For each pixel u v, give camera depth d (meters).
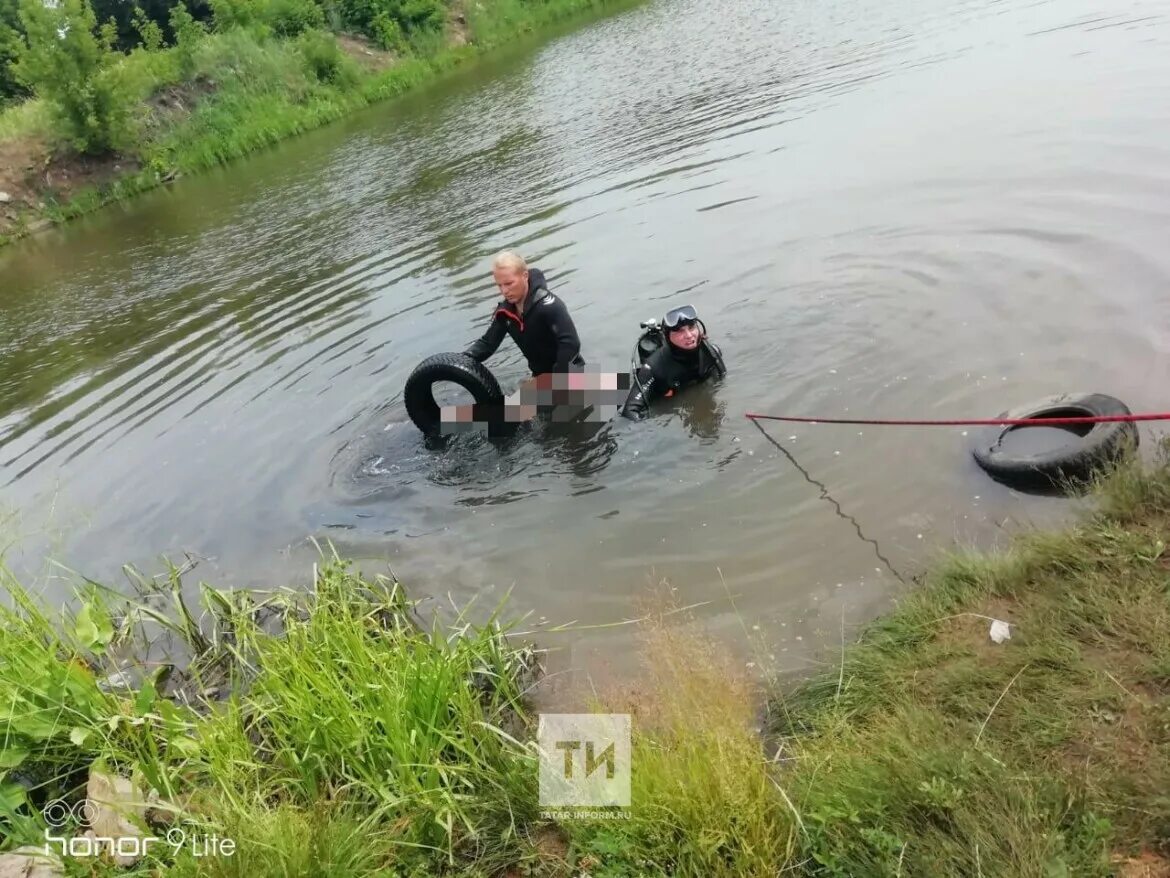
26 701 3.36
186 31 25.67
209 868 2.61
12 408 8.06
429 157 14.80
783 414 5.15
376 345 7.33
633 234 8.48
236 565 4.93
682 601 3.91
